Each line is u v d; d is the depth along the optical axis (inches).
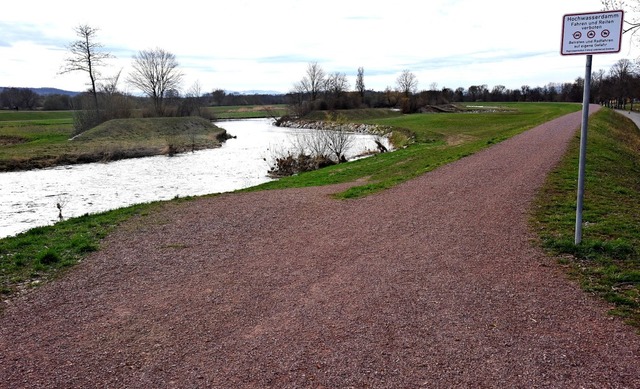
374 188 529.7
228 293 235.1
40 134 2096.5
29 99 4530.0
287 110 3841.0
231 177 1054.4
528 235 310.0
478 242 301.3
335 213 412.2
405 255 283.4
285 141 1903.3
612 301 208.7
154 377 159.6
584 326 187.3
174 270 274.2
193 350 177.6
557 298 214.4
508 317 197.2
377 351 171.8
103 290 244.8
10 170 1214.9
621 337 177.6
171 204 486.9
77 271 276.4
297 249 308.2
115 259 298.0
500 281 236.8
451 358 165.8
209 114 3240.7
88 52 2228.1
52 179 1059.9
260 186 729.6
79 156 1416.1
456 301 214.5
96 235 358.6
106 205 767.7
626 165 680.4
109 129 2037.4
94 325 202.7
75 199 822.5
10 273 273.4
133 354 176.2
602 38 244.8
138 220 409.7
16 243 331.0
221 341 184.1
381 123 2468.0
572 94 4439.0
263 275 260.2
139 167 1261.1
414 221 363.9
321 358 167.9
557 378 152.1
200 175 1093.8
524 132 1112.2
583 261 259.4
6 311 220.5
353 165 915.4
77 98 2893.7
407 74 5044.3
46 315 214.8
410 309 207.3
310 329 191.2
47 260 291.7
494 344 175.0
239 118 4274.1
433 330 187.2
